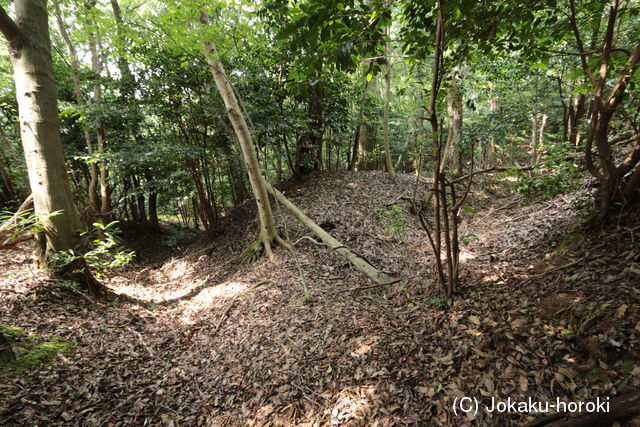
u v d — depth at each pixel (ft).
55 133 14.60
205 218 30.94
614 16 6.31
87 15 17.06
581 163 13.16
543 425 5.72
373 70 7.00
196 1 15.15
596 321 7.01
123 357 11.57
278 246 21.94
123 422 8.67
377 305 12.85
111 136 27.76
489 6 5.83
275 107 26.66
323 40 5.73
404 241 22.25
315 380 9.25
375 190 30.99
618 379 5.85
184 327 14.92
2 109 29.04
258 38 22.09
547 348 7.13
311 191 31.42
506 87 24.13
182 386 10.57
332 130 35.29
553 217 14.69
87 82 27.04
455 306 9.95
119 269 23.71
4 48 25.27
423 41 6.98
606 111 7.71
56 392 8.87
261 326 13.37
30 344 10.52
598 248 9.21
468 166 34.68
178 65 23.53
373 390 8.05
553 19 7.32
